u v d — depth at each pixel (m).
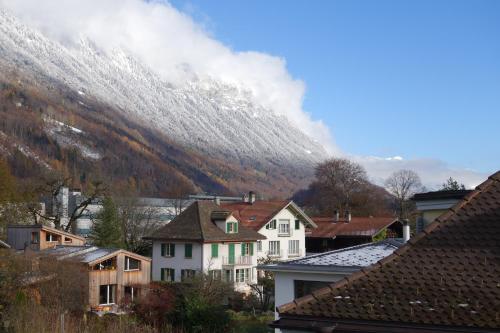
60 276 32.78
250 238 55.59
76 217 60.91
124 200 68.19
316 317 9.35
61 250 40.97
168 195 141.62
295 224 63.50
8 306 22.50
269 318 37.84
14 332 20.73
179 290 36.69
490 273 9.29
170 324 31.36
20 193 60.31
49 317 22.47
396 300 9.25
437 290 9.25
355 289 9.77
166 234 53.19
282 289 20.61
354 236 65.31
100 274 38.78
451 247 10.00
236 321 35.22
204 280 35.88
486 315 8.52
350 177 100.25
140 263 41.91
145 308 32.50
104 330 25.17
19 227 48.38
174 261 52.62
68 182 65.88
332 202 98.50
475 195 10.83
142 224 69.44
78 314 31.20
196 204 55.34
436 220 10.62
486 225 10.16
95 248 41.72
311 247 68.25
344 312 9.25
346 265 19.31
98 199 67.44
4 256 28.61
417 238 10.45
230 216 54.25
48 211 64.88
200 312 31.91
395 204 106.31
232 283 44.25
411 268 9.88
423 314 8.80
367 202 98.19
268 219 60.25
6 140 171.50
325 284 19.78
